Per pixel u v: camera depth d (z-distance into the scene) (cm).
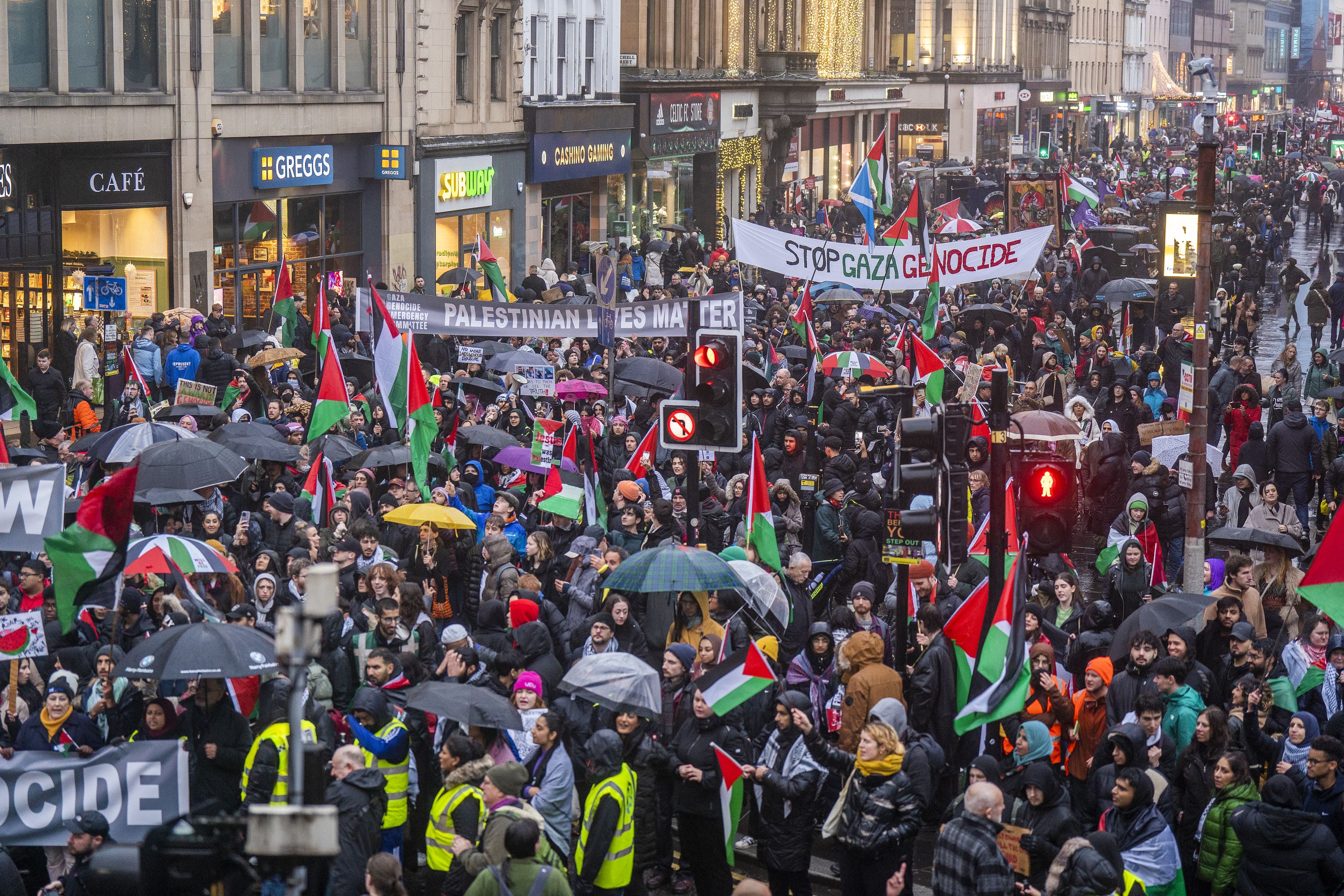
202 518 2238
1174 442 2656
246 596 1823
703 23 7819
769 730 1502
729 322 2786
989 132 13400
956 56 12988
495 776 1258
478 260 4347
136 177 4091
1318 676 1639
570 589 1894
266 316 4684
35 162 3866
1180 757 1440
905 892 1402
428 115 5312
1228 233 6600
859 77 10319
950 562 1605
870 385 3155
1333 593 1411
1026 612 1505
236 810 1449
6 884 1291
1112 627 2073
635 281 5928
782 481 2300
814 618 2120
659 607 1856
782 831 1428
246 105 4450
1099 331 4288
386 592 1658
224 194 4403
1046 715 1536
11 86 3703
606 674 1420
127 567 1630
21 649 1477
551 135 6103
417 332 2727
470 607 2045
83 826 1330
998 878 1184
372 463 2353
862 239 5488
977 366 2277
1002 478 1466
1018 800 1308
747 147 8288
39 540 1557
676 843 1695
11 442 3152
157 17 4119
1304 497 2975
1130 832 1311
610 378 2522
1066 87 15862
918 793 1343
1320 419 3328
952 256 3178
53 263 3916
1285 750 1484
